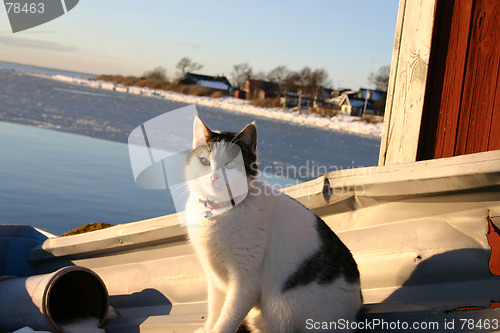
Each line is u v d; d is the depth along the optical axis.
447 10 2.58
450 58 2.58
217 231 1.78
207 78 75.44
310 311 1.80
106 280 2.74
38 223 5.42
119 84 87.75
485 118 2.46
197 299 2.43
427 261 1.99
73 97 36.31
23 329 2.00
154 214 6.07
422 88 2.63
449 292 1.94
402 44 2.72
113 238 2.62
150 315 2.45
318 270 1.81
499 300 1.81
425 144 2.71
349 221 2.26
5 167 8.21
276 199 1.90
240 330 2.02
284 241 1.82
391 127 2.80
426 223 2.05
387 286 2.11
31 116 18.67
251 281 1.82
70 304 2.45
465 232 1.94
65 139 12.71
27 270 3.02
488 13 2.44
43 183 7.32
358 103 54.47
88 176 8.14
